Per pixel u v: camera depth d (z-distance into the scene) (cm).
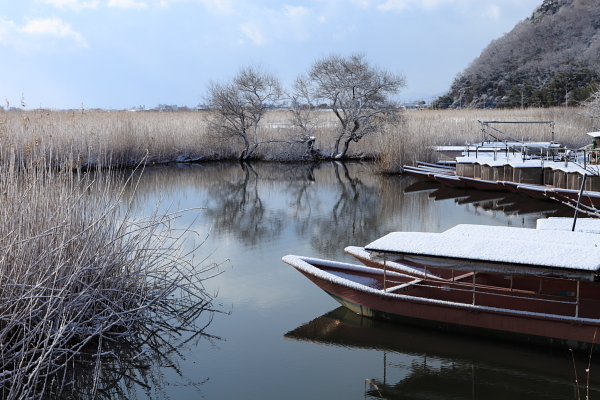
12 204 596
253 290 804
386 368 570
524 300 636
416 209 1457
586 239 635
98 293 607
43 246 593
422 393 521
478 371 559
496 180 1744
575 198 1366
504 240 616
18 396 496
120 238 684
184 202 1574
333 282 682
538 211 1400
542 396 515
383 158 2291
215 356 598
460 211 1416
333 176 2214
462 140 2684
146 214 1342
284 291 799
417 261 614
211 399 511
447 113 4256
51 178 686
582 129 2592
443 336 632
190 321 689
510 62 8456
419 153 2250
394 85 2670
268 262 951
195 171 2386
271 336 647
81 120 2303
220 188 1872
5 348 538
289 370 565
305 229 1220
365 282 724
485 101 8056
